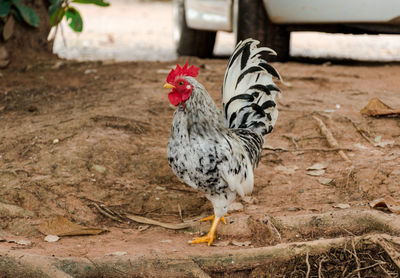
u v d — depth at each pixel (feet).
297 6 27.96
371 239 13.29
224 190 13.87
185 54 39.17
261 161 18.95
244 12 31.04
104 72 28.50
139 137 19.95
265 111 16.22
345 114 22.02
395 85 26.50
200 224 15.24
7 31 27.73
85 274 12.38
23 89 25.30
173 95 13.34
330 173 17.95
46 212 15.52
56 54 31.60
